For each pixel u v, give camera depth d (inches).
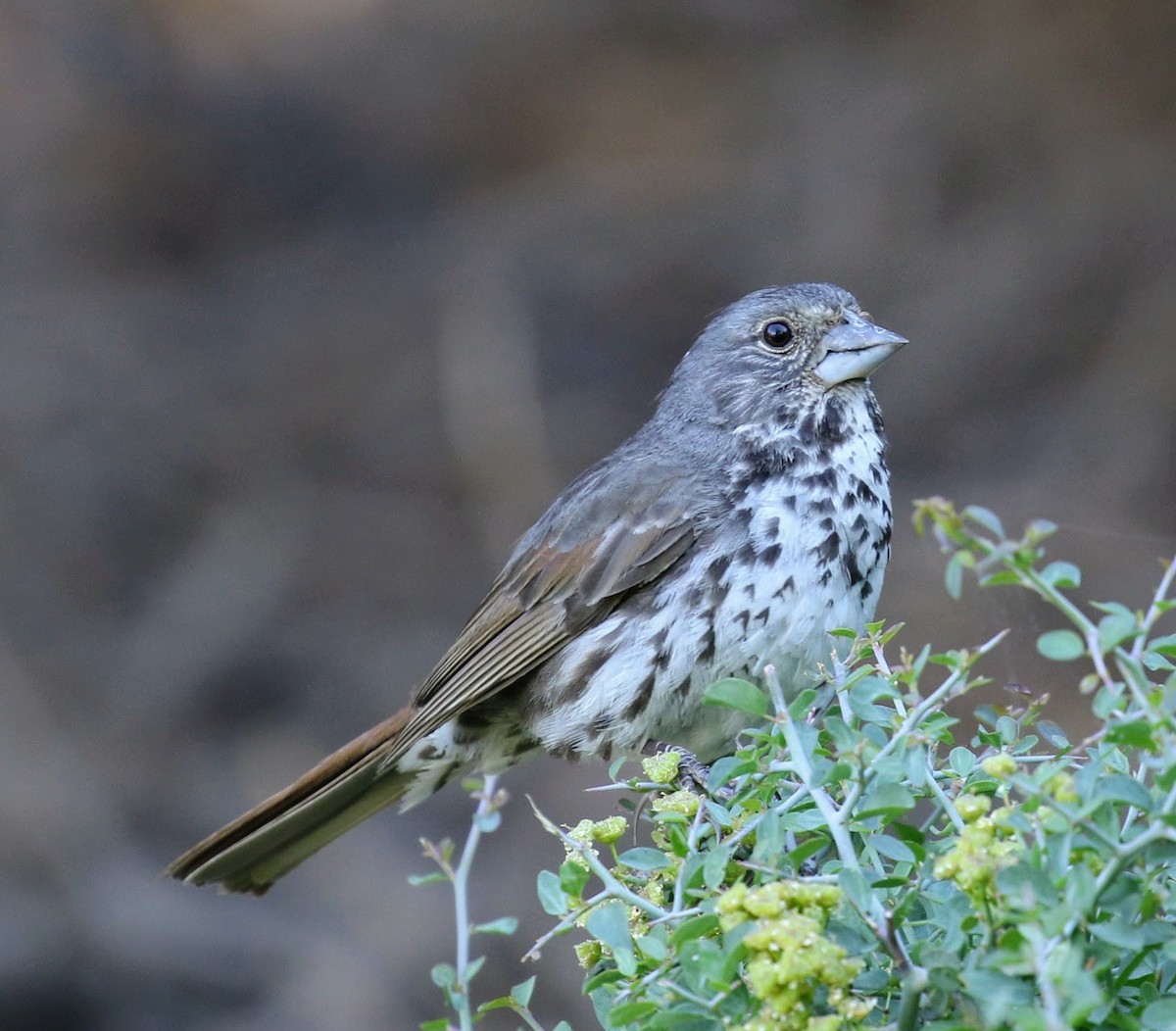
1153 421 515.8
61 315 639.1
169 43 724.0
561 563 266.4
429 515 565.6
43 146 691.4
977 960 136.4
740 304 273.4
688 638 255.3
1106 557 462.6
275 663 535.8
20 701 517.0
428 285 632.4
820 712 196.2
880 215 597.3
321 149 692.1
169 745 516.7
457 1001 162.1
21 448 592.1
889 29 657.6
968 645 420.8
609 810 464.8
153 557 569.0
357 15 736.3
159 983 456.1
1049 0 635.5
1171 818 129.6
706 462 264.1
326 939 458.6
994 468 516.7
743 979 146.9
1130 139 587.8
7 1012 448.8
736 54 676.7
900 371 550.0
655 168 648.4
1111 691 137.1
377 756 274.5
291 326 629.9
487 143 682.2
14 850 477.4
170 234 674.2
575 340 599.2
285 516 570.6
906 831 162.1
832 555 255.8
